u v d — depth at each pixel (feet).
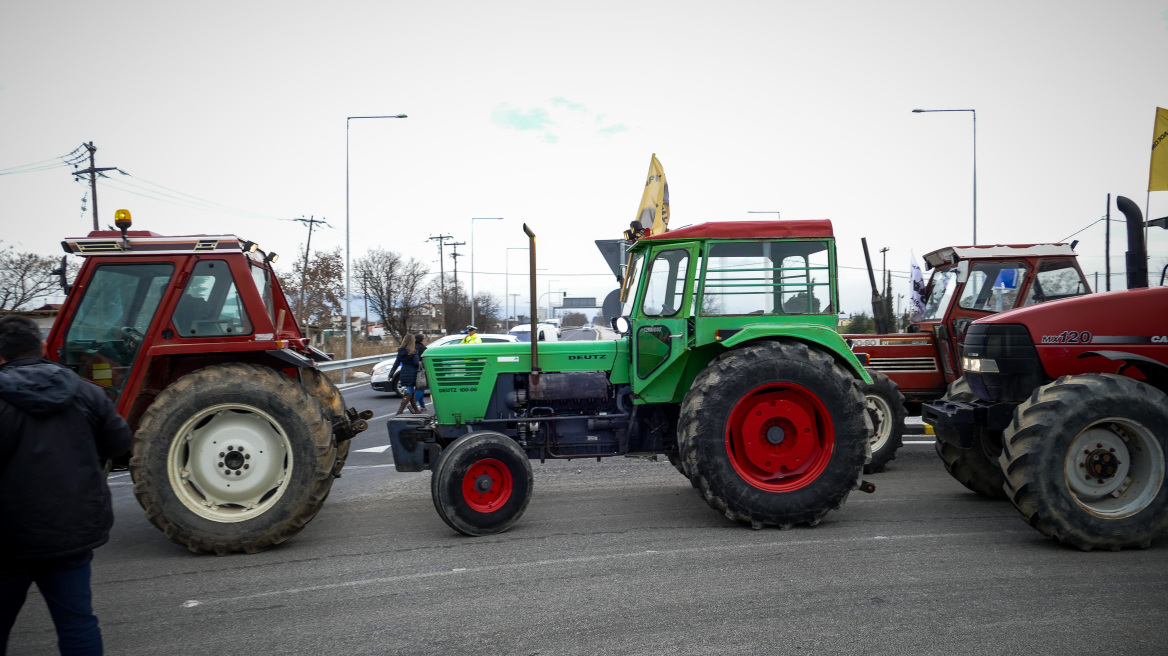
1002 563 12.92
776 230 16.84
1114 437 13.82
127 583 13.19
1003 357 15.20
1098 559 13.02
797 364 15.76
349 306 72.18
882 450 22.44
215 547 14.71
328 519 17.93
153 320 15.96
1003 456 14.08
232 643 10.39
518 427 17.70
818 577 12.41
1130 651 9.28
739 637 10.03
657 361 17.16
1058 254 24.91
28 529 7.89
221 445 15.19
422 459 17.63
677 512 17.61
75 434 8.34
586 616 10.96
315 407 15.51
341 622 11.04
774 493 15.64
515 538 15.52
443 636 10.39
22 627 11.27
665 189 26.12
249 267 16.52
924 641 9.73
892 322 42.86
